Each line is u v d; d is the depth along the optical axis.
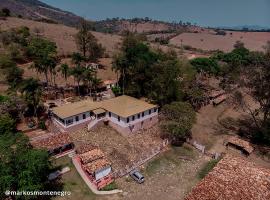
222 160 40.81
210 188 34.44
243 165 39.28
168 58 75.31
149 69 66.50
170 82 63.19
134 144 51.84
